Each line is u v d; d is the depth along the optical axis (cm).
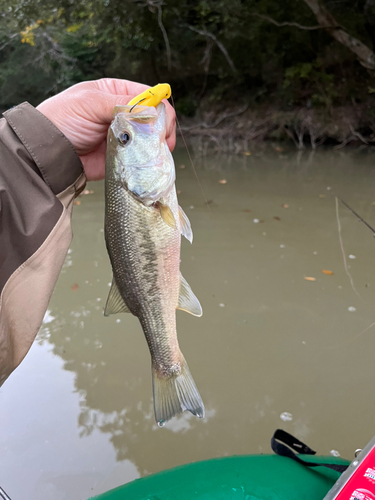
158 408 39
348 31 286
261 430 67
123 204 37
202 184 204
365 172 221
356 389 74
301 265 117
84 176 39
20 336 34
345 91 311
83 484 59
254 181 208
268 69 347
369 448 40
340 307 97
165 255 39
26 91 452
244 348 85
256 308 98
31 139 35
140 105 37
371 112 296
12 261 33
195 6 308
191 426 69
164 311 40
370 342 86
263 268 116
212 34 336
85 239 142
